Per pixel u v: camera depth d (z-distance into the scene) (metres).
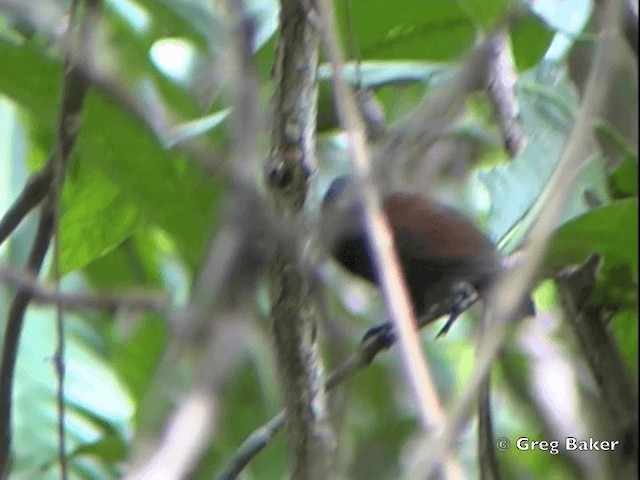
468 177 8.53
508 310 2.99
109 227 6.98
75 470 7.35
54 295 3.73
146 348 8.16
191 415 2.59
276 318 4.26
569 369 7.70
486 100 7.59
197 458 2.79
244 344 3.23
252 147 3.75
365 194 3.23
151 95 5.91
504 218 5.96
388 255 3.08
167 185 5.63
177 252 7.36
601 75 3.52
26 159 7.62
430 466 2.43
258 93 3.85
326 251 4.09
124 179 5.68
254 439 5.47
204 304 3.10
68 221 6.87
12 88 5.76
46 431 7.46
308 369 4.30
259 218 3.69
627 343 7.01
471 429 8.13
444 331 7.39
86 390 7.86
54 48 5.61
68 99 4.79
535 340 7.87
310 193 4.24
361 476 8.42
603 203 6.61
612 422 6.47
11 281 3.76
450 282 7.38
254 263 3.67
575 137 3.41
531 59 7.21
